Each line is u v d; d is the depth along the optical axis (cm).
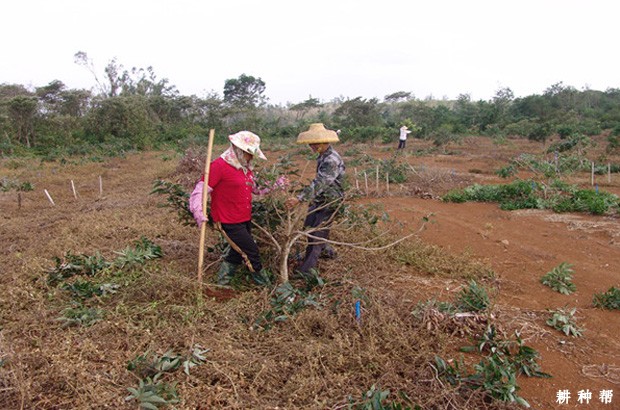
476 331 399
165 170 1580
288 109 5700
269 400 306
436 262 543
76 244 614
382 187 1126
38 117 2894
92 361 338
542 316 438
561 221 758
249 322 398
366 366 340
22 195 1139
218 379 325
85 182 1377
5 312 411
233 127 3584
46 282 466
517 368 356
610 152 1794
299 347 352
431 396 313
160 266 509
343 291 441
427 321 398
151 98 3684
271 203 486
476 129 3269
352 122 3578
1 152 2373
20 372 310
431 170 1345
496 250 620
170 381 318
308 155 519
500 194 915
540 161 1226
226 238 456
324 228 464
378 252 563
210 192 450
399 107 4650
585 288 502
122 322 381
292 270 506
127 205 910
